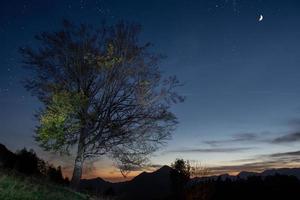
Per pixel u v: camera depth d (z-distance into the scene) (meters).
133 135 26.33
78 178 26.31
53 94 24.91
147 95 26.78
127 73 26.80
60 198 16.11
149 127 26.42
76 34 26.72
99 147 26.41
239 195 71.75
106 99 26.53
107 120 26.28
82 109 25.33
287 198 72.38
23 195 12.76
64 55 26.47
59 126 23.94
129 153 26.56
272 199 70.62
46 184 18.97
